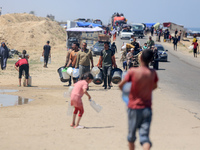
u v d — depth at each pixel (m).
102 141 25.97
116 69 57.69
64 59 131.88
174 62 130.12
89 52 55.56
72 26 184.38
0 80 70.69
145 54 20.11
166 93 55.91
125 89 19.86
